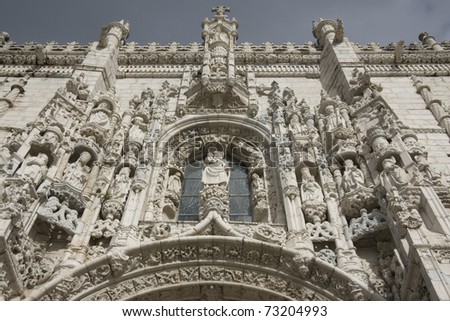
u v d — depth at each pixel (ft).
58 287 27.04
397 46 57.77
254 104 47.85
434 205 27.84
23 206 28.58
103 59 54.54
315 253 30.73
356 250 31.78
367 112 42.29
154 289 29.76
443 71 55.67
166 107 47.98
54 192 33.14
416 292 25.20
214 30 62.59
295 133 41.57
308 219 33.63
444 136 43.45
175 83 55.62
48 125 36.60
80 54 60.08
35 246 30.60
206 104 49.24
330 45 57.77
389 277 28.55
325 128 42.32
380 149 34.88
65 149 37.14
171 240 30.55
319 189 35.78
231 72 51.96
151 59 59.67
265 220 37.45
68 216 32.48
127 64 59.72
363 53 58.59
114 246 30.07
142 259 30.19
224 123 47.01
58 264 28.89
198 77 53.36
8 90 53.06
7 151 35.29
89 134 40.34
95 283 28.53
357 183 34.22
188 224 33.30
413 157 34.73
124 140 41.63
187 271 30.71
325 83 55.21
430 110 47.75
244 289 30.32
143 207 35.06
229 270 30.81
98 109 43.91
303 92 54.03
